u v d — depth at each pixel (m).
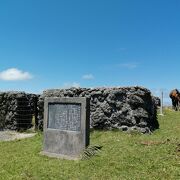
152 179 10.35
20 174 11.89
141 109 17.83
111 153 13.11
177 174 10.58
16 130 23.23
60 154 14.36
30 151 15.56
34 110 22.81
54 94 20.09
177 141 13.98
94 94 18.67
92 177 11.02
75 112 14.15
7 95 23.98
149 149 13.12
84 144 13.67
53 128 14.96
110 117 18.20
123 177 10.74
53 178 11.22
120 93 18.19
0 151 16.11
